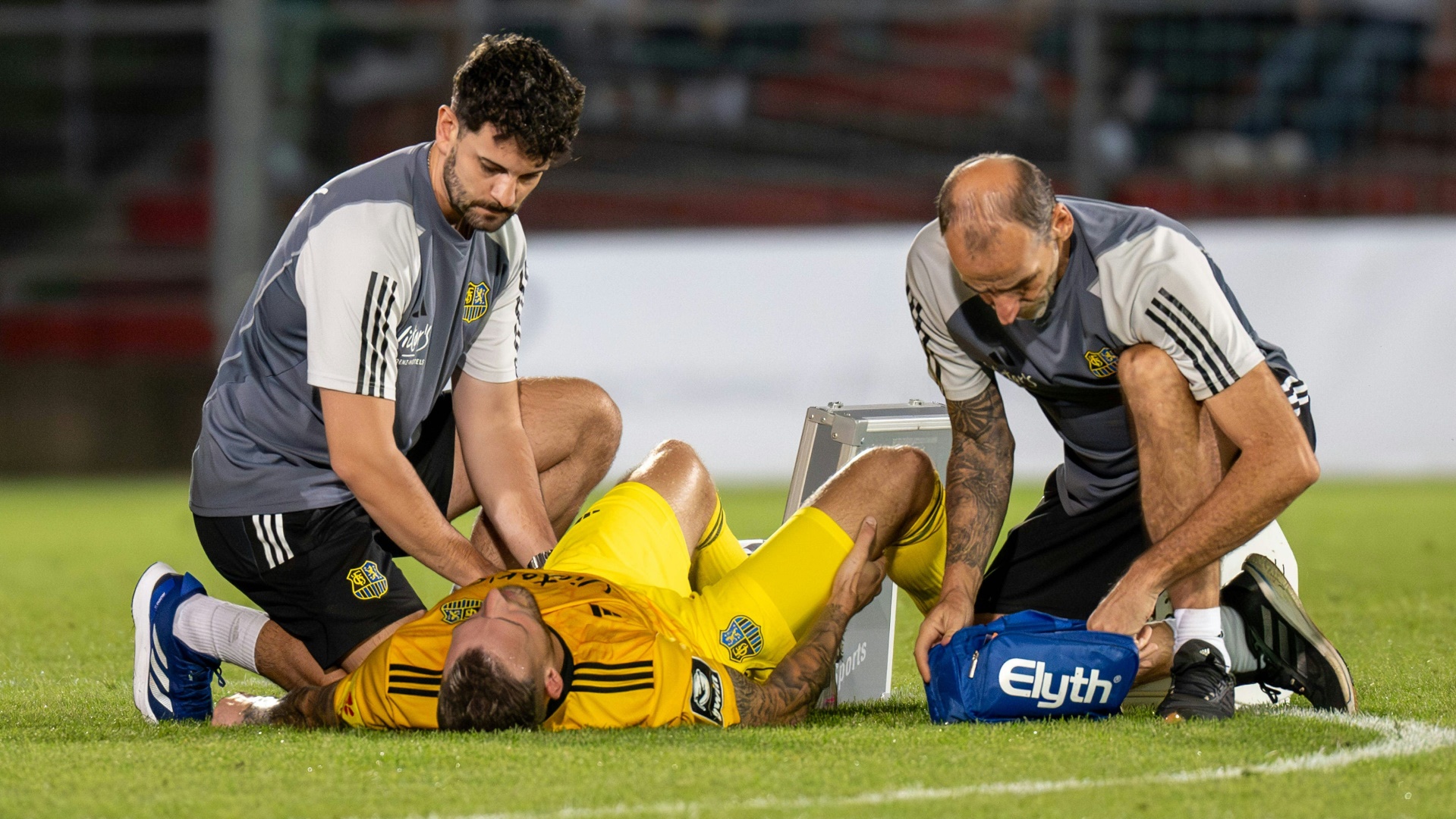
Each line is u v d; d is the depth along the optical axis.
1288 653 10.56
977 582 11.47
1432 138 47.41
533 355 38.75
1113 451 12.06
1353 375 36.56
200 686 11.15
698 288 38.28
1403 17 46.91
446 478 12.82
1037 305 10.82
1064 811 7.57
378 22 43.75
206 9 43.50
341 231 10.81
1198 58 46.97
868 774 8.36
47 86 50.78
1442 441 36.53
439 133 10.88
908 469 11.27
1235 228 36.62
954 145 49.66
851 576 10.77
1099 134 47.19
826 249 38.03
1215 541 10.34
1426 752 8.89
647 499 11.17
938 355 11.94
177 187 51.06
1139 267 10.60
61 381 45.53
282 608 11.45
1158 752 8.93
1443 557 22.48
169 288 49.41
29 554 25.81
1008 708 10.02
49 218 50.78
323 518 11.36
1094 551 12.41
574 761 8.64
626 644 9.68
